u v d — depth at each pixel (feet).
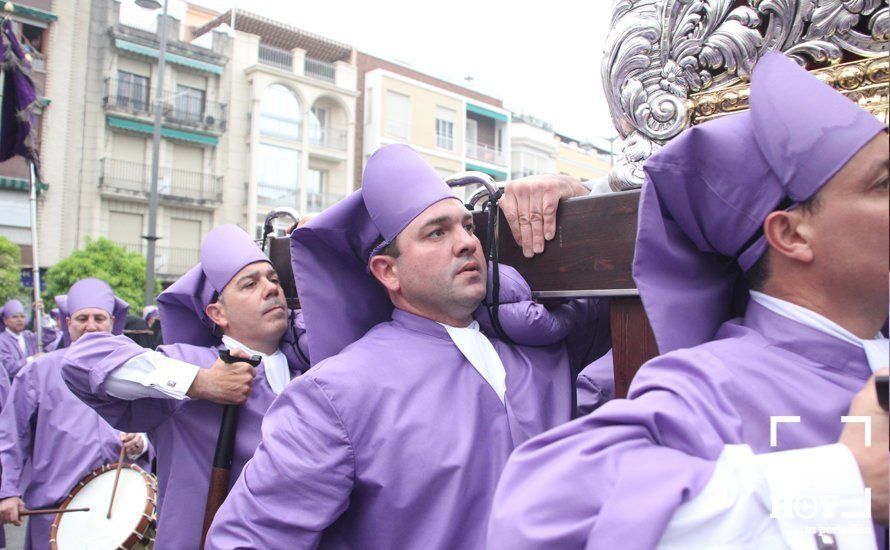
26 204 61.77
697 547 2.86
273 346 8.52
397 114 84.89
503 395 5.46
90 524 10.14
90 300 12.73
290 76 75.56
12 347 24.82
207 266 8.58
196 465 7.98
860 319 3.42
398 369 5.37
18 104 19.99
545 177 5.34
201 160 72.49
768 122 3.42
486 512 5.03
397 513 4.99
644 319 4.68
